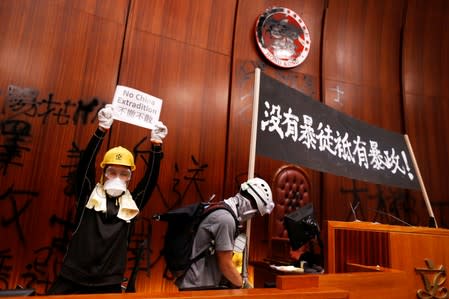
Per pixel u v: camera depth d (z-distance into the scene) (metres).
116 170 1.70
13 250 2.49
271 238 3.37
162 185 3.16
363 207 4.01
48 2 2.84
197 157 3.38
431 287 1.76
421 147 4.35
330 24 4.30
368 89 4.37
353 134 2.97
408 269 1.73
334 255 1.73
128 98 1.91
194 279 1.56
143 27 3.28
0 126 2.55
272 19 3.98
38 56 2.75
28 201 2.58
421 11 4.63
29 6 2.76
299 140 2.45
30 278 2.52
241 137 3.62
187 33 3.52
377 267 1.66
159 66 3.31
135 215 1.66
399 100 4.50
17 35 2.69
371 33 4.51
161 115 3.25
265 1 4.03
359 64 4.39
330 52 4.25
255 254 3.44
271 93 2.40
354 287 1.40
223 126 3.58
